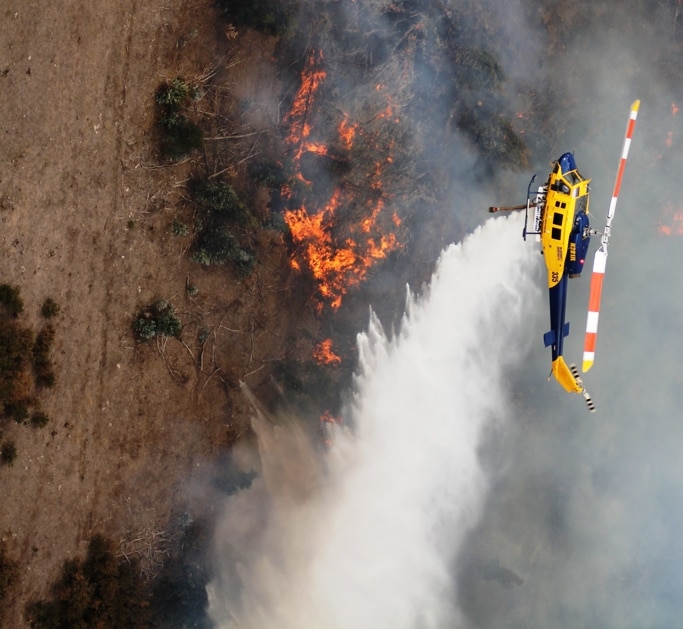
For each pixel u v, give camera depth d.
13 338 28.39
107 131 30.02
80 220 29.70
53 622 30.02
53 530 30.08
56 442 29.88
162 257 31.61
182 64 31.33
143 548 32.12
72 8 28.77
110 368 30.88
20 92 27.94
